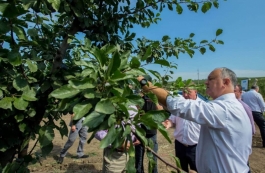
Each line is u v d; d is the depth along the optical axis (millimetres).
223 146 1937
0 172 1385
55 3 1251
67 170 5094
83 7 1786
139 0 2084
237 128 1910
